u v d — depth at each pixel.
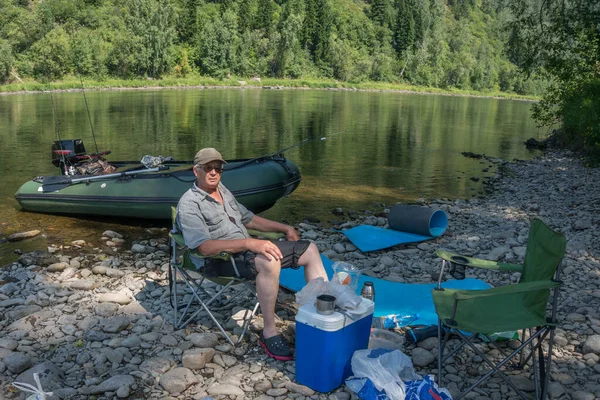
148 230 6.38
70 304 4.02
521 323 2.66
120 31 63.66
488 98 74.94
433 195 8.91
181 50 66.69
